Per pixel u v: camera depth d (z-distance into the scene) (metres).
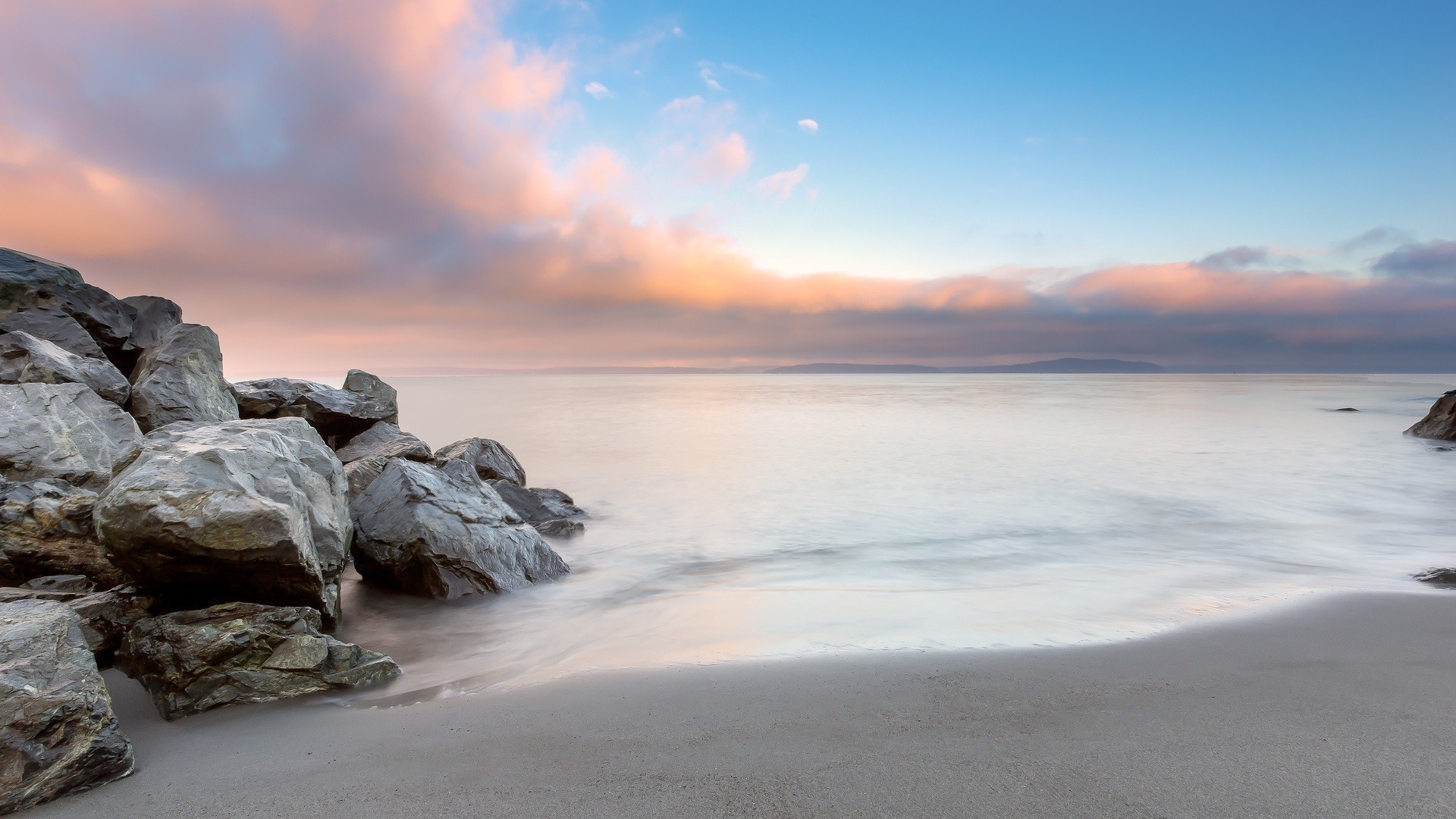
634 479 18.48
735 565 10.08
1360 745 4.00
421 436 29.69
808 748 4.01
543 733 4.27
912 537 11.81
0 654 4.01
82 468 7.80
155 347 12.02
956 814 3.32
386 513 8.55
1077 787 3.55
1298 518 13.06
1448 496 15.23
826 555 10.62
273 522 5.48
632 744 4.10
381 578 8.45
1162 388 106.25
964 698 4.71
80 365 10.04
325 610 6.32
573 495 16.06
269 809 3.47
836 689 4.90
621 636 6.57
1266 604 7.17
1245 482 17.38
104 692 4.10
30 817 3.41
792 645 5.95
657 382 178.75
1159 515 13.44
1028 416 43.16
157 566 5.47
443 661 6.20
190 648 4.89
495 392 91.38
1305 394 75.62
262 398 13.02
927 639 6.09
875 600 7.60
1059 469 19.86
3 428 7.67
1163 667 5.29
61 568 6.29
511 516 9.35
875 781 3.63
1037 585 8.37
